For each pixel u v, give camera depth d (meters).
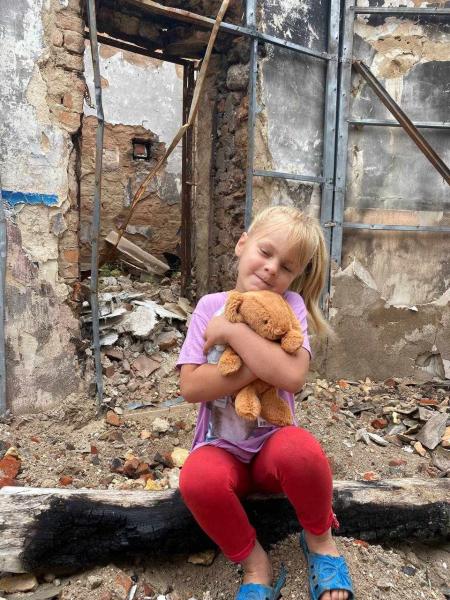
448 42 3.30
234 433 1.49
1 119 2.41
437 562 1.77
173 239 7.17
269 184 3.13
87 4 2.72
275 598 1.43
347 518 1.73
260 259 1.46
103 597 1.49
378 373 3.46
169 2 3.46
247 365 1.38
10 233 2.48
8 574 1.55
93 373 2.80
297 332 1.37
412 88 3.32
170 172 7.11
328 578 1.40
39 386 2.60
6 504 1.60
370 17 3.25
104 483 2.06
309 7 3.16
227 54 3.38
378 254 3.38
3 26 2.37
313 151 3.29
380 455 2.46
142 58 6.81
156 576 1.62
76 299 2.71
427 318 3.44
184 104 3.98
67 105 2.56
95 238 2.62
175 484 2.04
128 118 6.79
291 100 3.16
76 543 1.57
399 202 3.38
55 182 2.56
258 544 1.49
